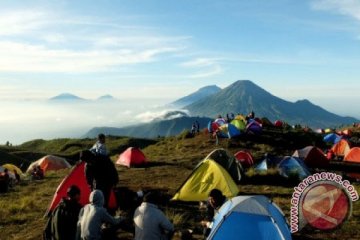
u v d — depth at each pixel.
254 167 29.33
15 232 15.81
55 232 9.94
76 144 103.06
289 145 45.78
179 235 13.93
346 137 51.12
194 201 19.12
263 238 11.09
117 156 44.47
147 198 9.79
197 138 48.91
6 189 25.52
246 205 11.62
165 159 37.53
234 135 46.72
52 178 30.81
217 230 11.45
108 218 10.07
